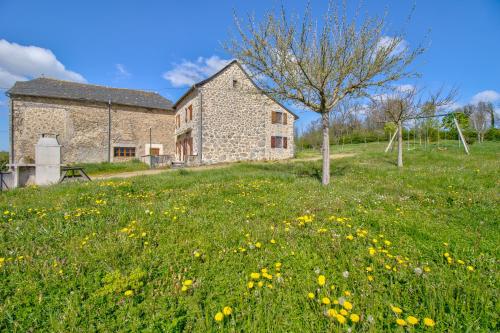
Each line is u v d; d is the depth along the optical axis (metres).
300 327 1.88
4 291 2.27
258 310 2.01
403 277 2.46
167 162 20.16
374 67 7.60
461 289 2.27
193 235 3.53
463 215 4.38
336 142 39.53
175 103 23.62
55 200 5.65
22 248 3.12
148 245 3.19
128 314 2.00
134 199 5.82
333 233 3.48
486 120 31.08
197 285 2.38
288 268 2.69
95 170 17.23
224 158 19.80
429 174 8.52
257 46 7.79
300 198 5.64
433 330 1.83
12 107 18.53
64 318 1.96
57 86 21.67
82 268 2.63
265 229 3.67
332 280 2.43
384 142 39.28
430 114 12.88
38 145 10.18
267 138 21.95
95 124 21.23
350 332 1.76
